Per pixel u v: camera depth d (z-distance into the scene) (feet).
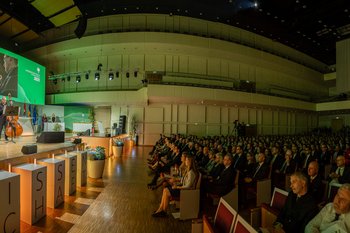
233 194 13.46
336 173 14.75
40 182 12.04
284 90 66.18
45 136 21.02
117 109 57.67
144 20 54.44
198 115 58.13
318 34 59.67
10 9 42.98
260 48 61.87
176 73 49.55
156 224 11.85
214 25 57.36
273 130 68.03
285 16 50.93
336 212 6.65
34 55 56.75
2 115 21.81
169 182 15.39
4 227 9.51
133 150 45.27
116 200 15.33
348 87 53.47
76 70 57.82
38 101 47.11
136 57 55.11
